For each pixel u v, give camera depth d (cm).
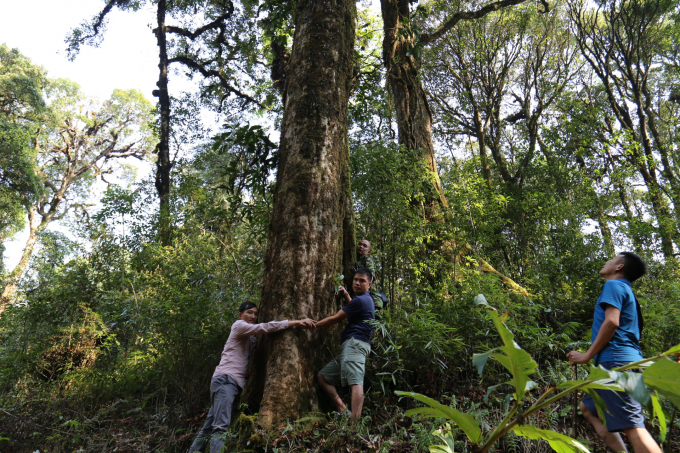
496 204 707
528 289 684
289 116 479
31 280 792
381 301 443
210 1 1484
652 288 720
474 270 600
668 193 1187
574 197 1031
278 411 352
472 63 1567
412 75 921
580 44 1514
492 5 1226
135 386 541
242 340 398
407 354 433
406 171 634
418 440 282
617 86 1506
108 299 768
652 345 471
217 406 365
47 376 645
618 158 1300
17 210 2220
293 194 442
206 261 697
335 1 514
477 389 408
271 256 432
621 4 1453
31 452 414
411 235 570
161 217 917
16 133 2084
